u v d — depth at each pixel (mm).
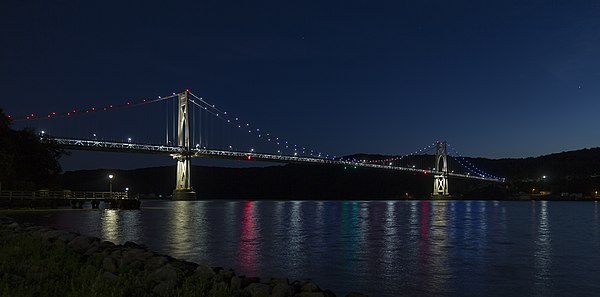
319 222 59500
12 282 10469
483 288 18250
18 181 68062
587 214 91812
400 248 30719
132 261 14516
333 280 19594
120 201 83125
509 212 100750
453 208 127188
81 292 9828
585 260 25828
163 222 55219
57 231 20641
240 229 46281
